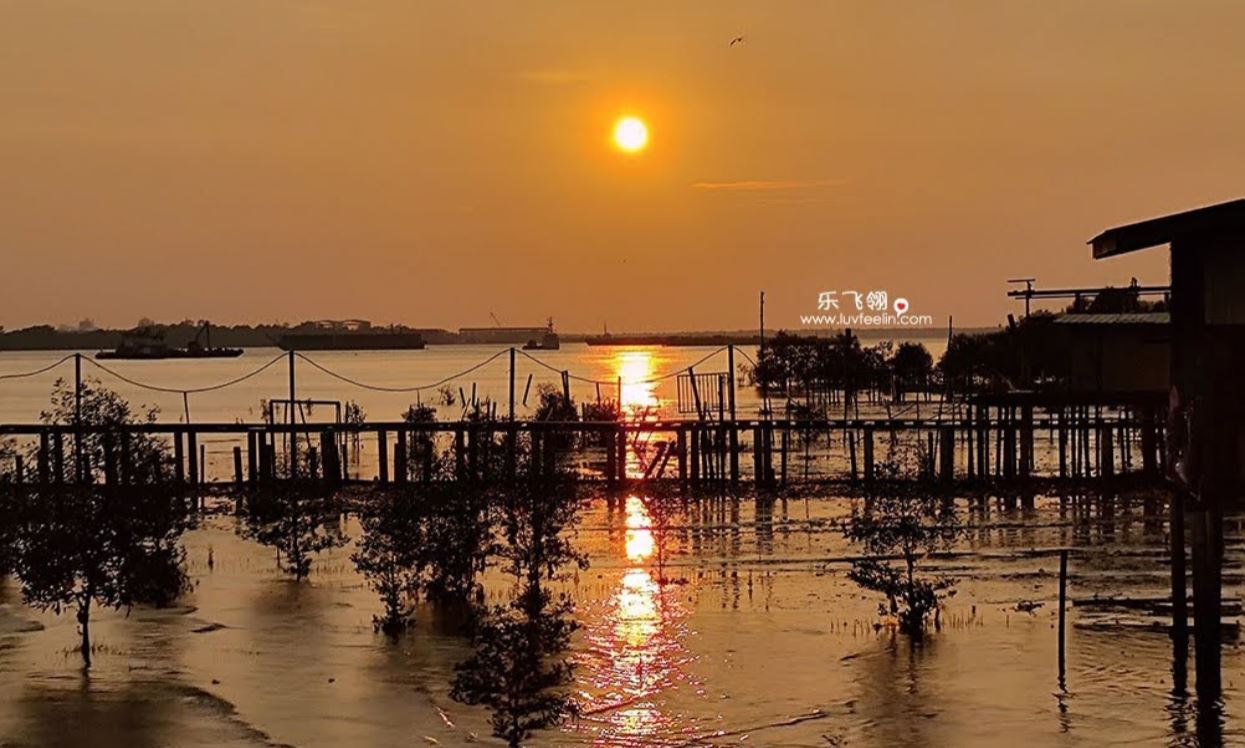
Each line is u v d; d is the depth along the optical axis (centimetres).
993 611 3316
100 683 2730
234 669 2831
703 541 4512
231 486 5962
